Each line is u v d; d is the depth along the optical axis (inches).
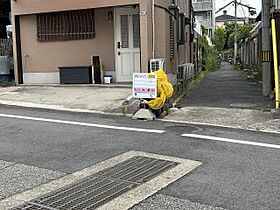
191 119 341.4
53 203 169.3
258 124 317.1
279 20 476.4
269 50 490.3
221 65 1774.1
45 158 229.1
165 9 511.8
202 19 2016.5
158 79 348.8
